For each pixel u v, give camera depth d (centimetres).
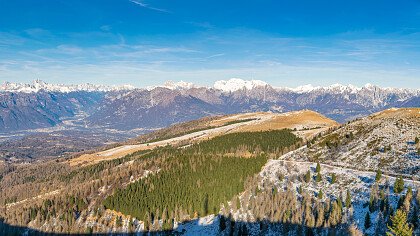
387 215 13088
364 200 14950
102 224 19875
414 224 12112
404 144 19275
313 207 15438
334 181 17362
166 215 18650
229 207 17675
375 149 19800
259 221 16038
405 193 14375
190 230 17450
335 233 13225
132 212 19675
